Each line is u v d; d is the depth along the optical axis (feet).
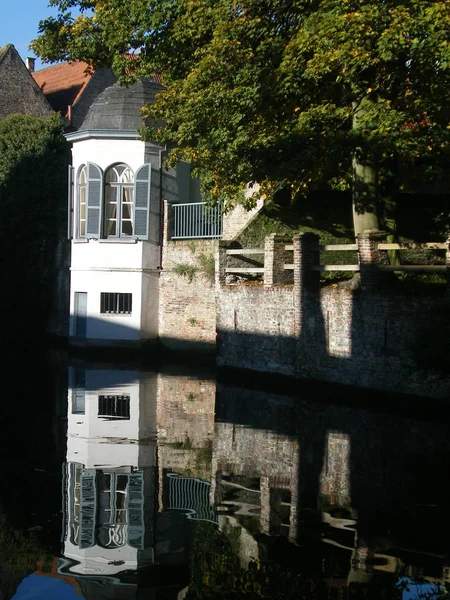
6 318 114.32
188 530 30.91
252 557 27.86
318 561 27.30
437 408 58.03
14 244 113.39
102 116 103.40
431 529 30.55
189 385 72.84
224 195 76.74
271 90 62.18
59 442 47.34
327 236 84.79
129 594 24.82
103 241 103.65
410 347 59.67
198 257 98.12
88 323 104.63
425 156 66.90
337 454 43.55
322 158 66.39
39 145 114.21
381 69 61.11
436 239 85.46
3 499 35.29
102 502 34.76
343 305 66.08
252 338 77.56
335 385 67.26
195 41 69.51
